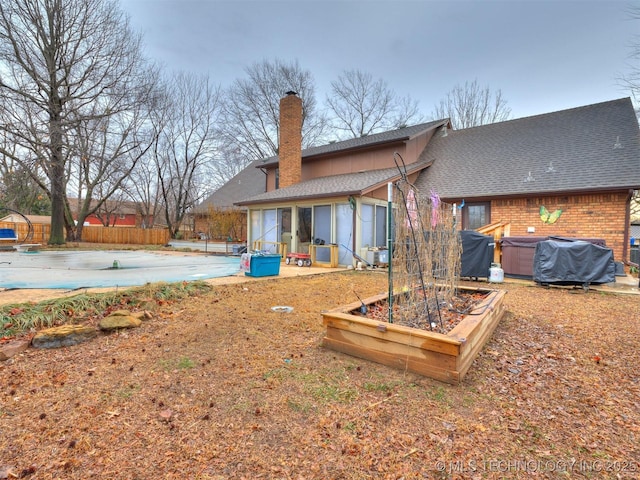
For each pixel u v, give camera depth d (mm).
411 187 3832
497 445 2104
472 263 8406
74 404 2535
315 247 11602
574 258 7246
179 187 28125
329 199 11500
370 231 11484
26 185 19844
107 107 17422
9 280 7348
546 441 2150
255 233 14203
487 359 3445
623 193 9234
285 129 16156
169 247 20297
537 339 4105
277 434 2197
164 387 2807
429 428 2277
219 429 2242
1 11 14320
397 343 3174
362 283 7844
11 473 1830
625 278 8734
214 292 6371
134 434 2184
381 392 2742
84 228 25047
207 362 3307
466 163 13258
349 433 2211
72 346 3707
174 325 4445
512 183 11047
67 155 16000
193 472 1856
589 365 3340
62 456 1975
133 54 17484
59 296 5422
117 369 3145
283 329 4344
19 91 13633
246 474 1845
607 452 2045
